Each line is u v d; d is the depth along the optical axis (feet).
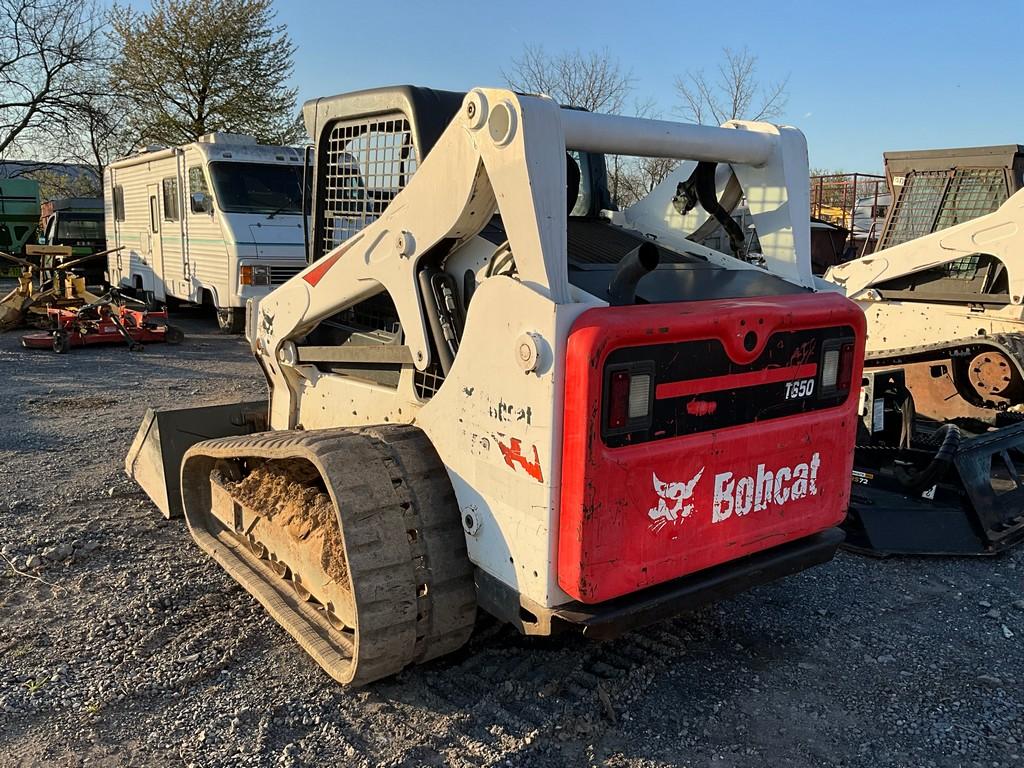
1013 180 25.34
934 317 24.70
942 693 10.76
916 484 15.83
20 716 9.81
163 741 9.37
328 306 12.28
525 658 11.07
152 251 49.26
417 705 10.02
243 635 11.73
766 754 9.41
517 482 8.69
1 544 14.84
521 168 8.28
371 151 11.98
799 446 9.92
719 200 12.51
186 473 13.99
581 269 9.94
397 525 9.39
